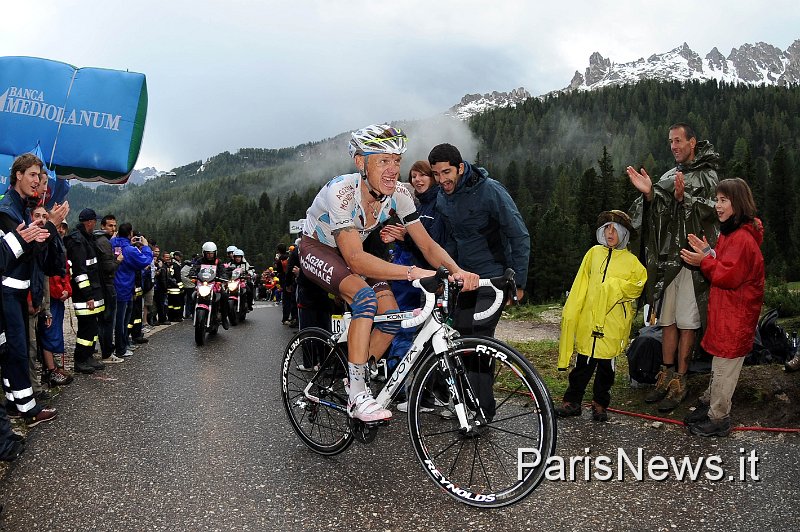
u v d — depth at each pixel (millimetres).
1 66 7711
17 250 4133
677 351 4754
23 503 3020
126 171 8062
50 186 6949
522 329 12266
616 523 2723
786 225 78500
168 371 6602
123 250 7629
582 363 4426
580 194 91750
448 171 4184
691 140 4688
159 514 2871
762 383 4430
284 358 3971
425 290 2955
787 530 2623
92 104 7844
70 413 4762
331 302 5309
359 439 3273
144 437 4113
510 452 3637
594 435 4023
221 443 3971
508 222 4195
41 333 5676
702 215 4523
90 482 3289
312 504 2973
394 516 2834
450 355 3037
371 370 3266
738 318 3807
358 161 3139
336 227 3123
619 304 4277
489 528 2695
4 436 3605
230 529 2705
